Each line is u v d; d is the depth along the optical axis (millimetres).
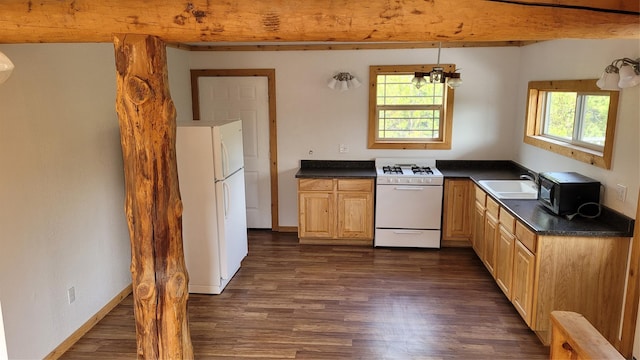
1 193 2703
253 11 2178
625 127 3133
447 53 5254
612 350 1279
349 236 5328
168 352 2688
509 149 5418
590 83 3596
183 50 5465
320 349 3244
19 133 2836
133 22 2242
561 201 3439
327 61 5438
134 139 2428
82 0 2244
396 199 5098
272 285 4309
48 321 3107
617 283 3172
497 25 2162
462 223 5145
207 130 3910
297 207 5793
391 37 2229
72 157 3350
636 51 3021
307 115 5598
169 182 2539
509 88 5266
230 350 3236
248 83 5621
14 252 2807
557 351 1474
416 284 4301
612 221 3260
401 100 5523
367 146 5590
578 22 2150
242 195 4656
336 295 4090
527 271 3342
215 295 4109
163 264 2592
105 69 3766
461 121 5398
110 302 3865
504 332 3445
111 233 3877
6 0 2264
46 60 3064
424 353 3184
